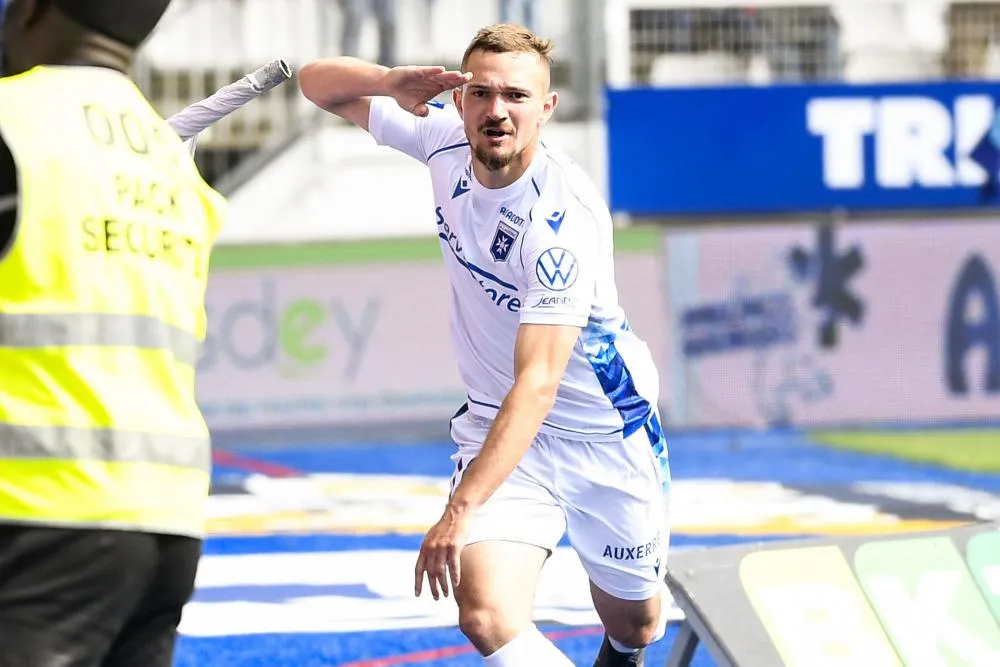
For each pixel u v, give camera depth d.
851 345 42.03
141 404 8.42
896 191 42.41
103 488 8.18
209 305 39.78
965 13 45.88
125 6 8.86
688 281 41.53
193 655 17.97
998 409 42.50
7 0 9.21
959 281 42.31
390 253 40.75
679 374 41.50
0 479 7.99
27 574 8.06
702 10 44.38
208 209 9.25
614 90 41.84
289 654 18.03
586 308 12.32
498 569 12.52
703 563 13.35
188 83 43.19
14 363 8.07
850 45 45.59
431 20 43.97
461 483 11.48
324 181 43.47
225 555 24.28
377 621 19.70
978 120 42.41
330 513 28.72
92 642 8.30
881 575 13.70
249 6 43.31
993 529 14.43
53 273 8.16
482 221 12.88
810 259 41.84
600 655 14.87
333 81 14.12
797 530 26.77
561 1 44.00
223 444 39.47
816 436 40.56
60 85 8.55
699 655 17.95
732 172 42.22
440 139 13.79
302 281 40.25
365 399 40.53
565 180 12.80
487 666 12.37
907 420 42.25
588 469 13.34
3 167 8.17
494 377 13.52
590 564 13.74
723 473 34.19
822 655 12.97
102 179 8.43
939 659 13.28
